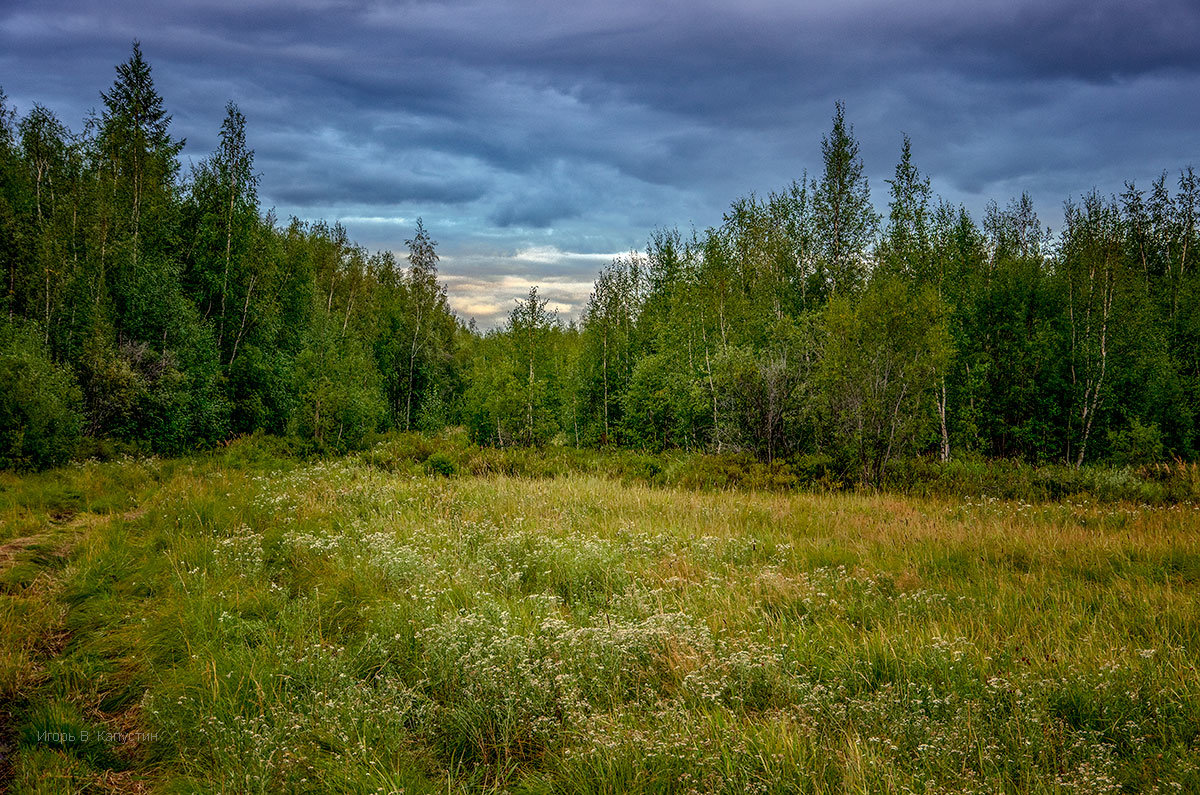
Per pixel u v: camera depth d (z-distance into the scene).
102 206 23.50
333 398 23.30
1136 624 5.86
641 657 5.31
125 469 15.92
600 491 14.06
